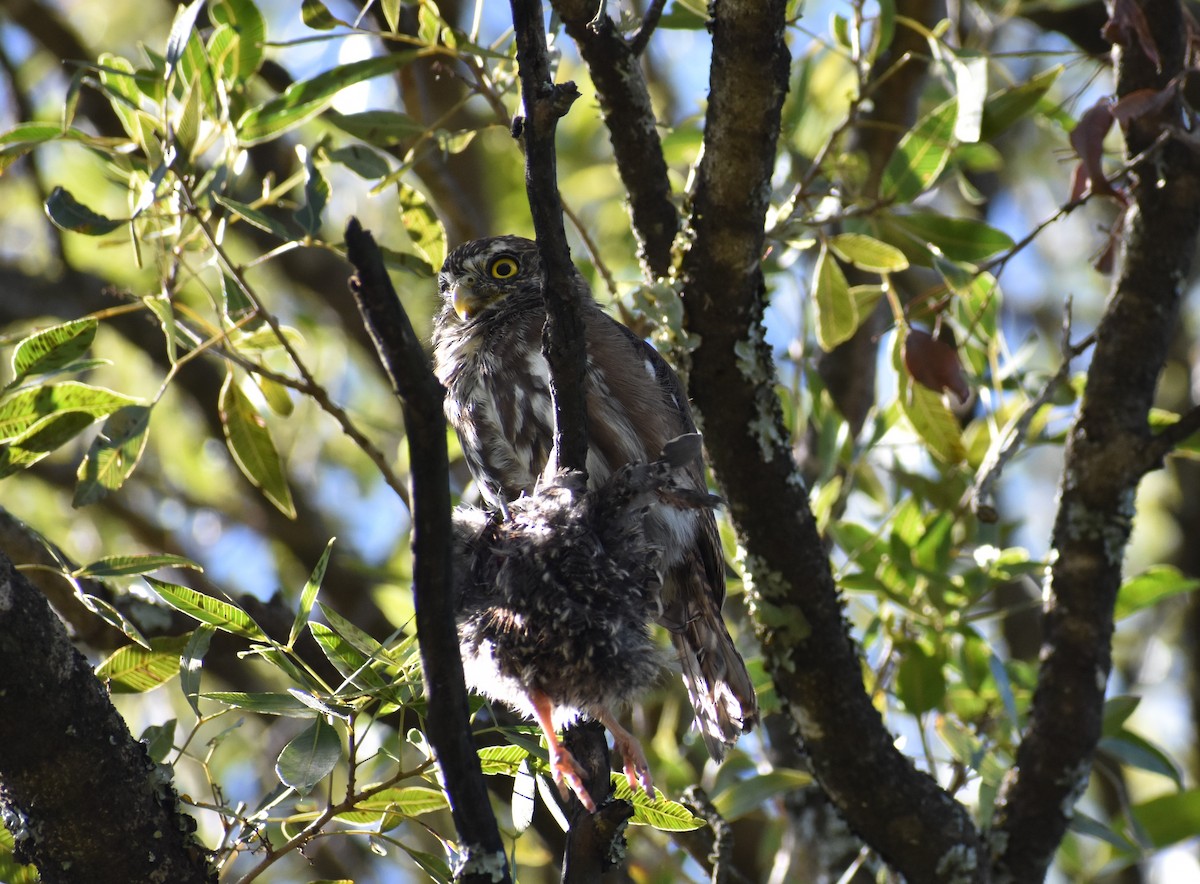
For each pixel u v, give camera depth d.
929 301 10.15
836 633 7.50
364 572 11.29
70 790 5.67
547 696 5.89
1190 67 7.86
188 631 8.87
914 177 8.74
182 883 5.91
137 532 13.41
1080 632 8.14
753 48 6.34
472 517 6.23
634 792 6.18
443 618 4.62
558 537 5.86
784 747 10.36
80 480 7.33
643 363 8.46
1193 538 14.63
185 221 7.86
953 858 7.63
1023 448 9.57
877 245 8.68
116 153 8.12
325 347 14.31
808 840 10.03
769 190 6.81
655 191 7.61
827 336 9.15
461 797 4.83
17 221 14.61
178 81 8.19
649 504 6.00
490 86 8.52
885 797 7.58
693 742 10.71
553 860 9.28
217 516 14.09
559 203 5.45
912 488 9.66
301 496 13.43
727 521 9.36
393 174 8.07
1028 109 8.95
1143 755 9.03
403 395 4.21
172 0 14.43
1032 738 8.17
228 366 8.59
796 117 10.16
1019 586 12.91
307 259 13.44
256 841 6.46
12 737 5.54
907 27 11.57
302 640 8.84
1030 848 8.06
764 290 7.29
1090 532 8.11
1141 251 7.89
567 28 7.37
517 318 9.07
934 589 9.02
